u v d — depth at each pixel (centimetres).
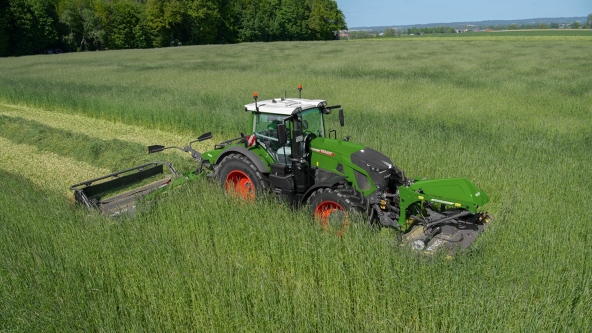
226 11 9194
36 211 709
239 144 862
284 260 584
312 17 10400
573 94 1798
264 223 655
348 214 650
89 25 7412
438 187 634
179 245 627
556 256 571
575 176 848
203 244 620
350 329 461
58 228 663
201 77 2650
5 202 750
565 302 479
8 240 624
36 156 1212
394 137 1156
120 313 506
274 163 777
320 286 551
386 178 684
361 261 548
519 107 1570
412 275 520
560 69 2705
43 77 2777
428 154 994
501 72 2603
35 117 1797
